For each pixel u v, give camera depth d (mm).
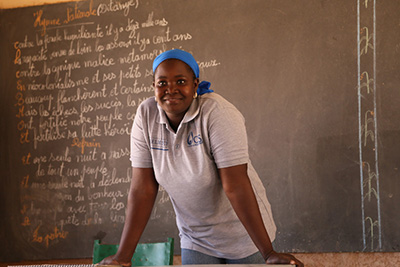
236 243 1586
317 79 2977
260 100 3047
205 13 3180
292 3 3047
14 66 3457
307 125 2969
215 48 3141
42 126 3383
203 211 1560
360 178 2871
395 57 2883
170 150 1479
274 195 2980
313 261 2910
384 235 2811
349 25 2953
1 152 3414
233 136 1408
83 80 3350
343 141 2912
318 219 2910
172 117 1458
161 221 3127
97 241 1853
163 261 1788
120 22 3324
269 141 3014
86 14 3387
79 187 3285
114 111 3281
